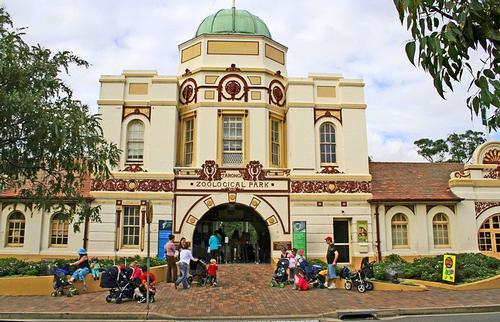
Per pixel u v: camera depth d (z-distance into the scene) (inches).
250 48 1071.0
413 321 512.4
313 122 1036.5
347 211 999.0
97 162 394.9
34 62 375.9
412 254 986.7
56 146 355.6
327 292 692.1
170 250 784.3
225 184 988.6
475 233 1008.2
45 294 671.8
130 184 976.9
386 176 1093.1
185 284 718.5
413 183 1066.7
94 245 952.9
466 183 1026.1
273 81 1067.3
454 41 151.5
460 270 770.2
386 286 708.7
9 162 355.9
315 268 756.6
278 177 1002.1
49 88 382.9
